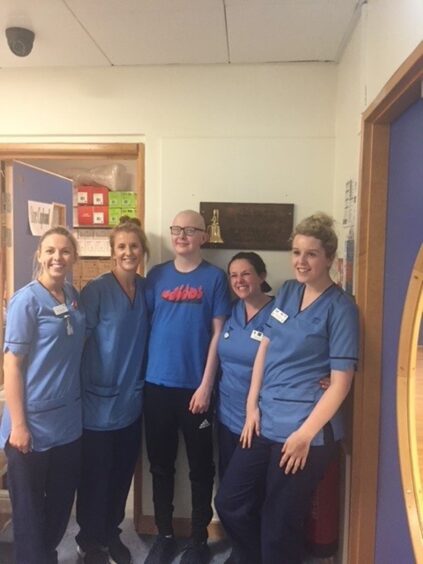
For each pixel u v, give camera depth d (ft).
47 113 8.05
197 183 7.88
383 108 5.24
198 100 7.84
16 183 8.16
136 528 8.05
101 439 6.66
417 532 4.54
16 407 5.81
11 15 6.22
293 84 7.71
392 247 5.57
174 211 7.93
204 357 7.08
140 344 6.97
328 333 5.61
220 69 7.79
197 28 6.55
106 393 6.65
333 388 5.41
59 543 6.97
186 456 7.92
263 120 7.77
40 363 5.94
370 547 5.98
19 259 8.23
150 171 7.98
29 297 5.91
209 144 7.84
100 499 6.75
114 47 7.20
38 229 8.86
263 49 7.22
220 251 7.88
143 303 7.04
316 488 6.06
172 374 6.97
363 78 5.92
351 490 6.07
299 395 5.63
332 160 7.70
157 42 7.01
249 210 7.79
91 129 8.02
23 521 5.96
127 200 15.85
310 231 5.59
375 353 5.80
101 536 6.82
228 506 6.26
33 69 8.01
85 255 16.26
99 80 7.96
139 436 7.22
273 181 7.79
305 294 5.89
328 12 6.09
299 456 5.37
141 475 8.00
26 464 5.96
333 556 6.99
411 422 4.73
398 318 5.41
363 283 5.87
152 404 7.07
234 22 6.37
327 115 7.70
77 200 15.93
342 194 7.17
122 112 7.96
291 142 7.74
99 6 5.96
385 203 5.74
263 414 5.94
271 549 5.79
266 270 7.54
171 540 7.40
